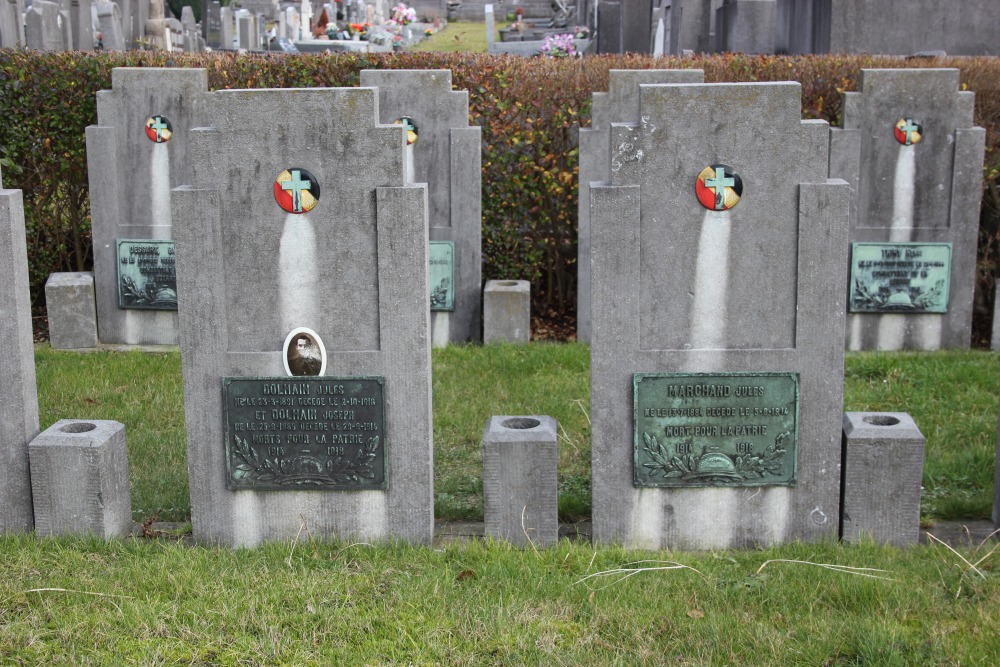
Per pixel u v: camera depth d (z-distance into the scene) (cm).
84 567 353
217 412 362
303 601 335
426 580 343
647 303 356
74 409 475
